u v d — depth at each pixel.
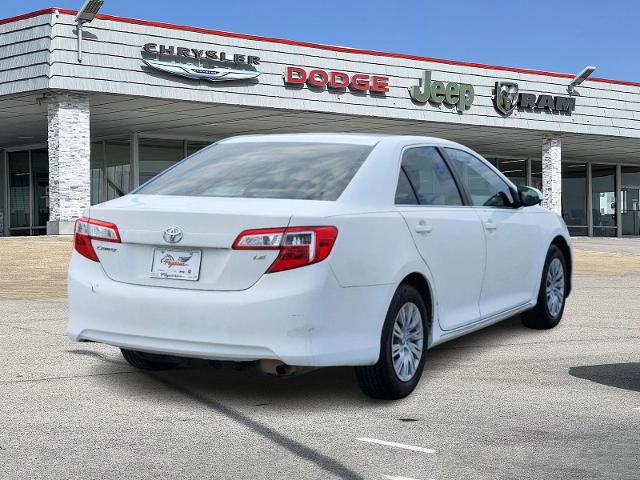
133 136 29.17
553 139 30.72
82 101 21.20
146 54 21.36
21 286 12.62
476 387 5.79
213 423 4.84
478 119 27.77
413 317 5.55
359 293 5.00
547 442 4.46
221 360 4.96
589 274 16.23
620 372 6.30
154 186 5.79
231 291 4.86
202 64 22.23
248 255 4.83
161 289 5.03
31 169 31.88
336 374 6.20
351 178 5.34
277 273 4.79
